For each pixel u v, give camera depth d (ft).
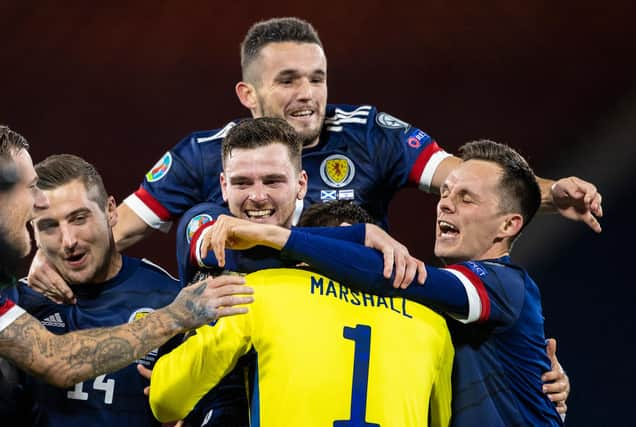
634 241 111.96
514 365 38.96
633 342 104.83
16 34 139.95
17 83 136.77
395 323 35.76
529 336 39.19
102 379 41.83
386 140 51.70
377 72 137.49
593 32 135.54
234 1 144.56
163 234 112.47
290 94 49.88
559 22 136.26
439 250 42.52
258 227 35.70
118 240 52.80
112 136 134.21
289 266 36.81
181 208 52.90
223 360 34.53
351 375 34.37
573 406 100.94
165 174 53.06
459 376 38.34
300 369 34.01
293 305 35.04
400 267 35.91
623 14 135.13
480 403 38.04
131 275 44.32
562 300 107.76
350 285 36.01
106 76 138.31
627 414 99.76
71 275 42.96
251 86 51.65
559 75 132.98
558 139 128.26
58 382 36.29
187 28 143.64
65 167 42.45
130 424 41.81
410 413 34.86
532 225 110.01
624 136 126.41
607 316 106.32
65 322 42.93
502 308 37.96
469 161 42.37
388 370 34.88
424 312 36.65
